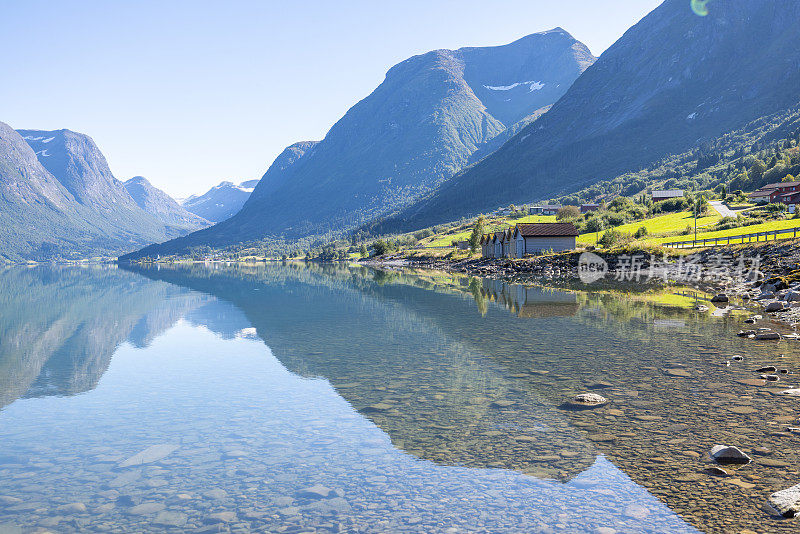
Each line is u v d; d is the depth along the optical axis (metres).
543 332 24.81
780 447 10.02
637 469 9.42
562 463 9.90
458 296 45.88
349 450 11.12
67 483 9.96
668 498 8.34
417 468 10.05
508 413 13.01
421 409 13.70
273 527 8.03
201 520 8.34
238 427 13.02
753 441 10.37
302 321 33.66
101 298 60.19
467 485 9.23
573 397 14.09
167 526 8.18
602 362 18.00
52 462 11.09
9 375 20.39
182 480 9.95
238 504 8.85
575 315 30.19
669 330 23.84
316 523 8.10
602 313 30.44
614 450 10.31
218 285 79.31
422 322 30.45
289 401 15.12
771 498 8.09
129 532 8.02
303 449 11.30
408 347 22.81
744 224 91.62
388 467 10.16
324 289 62.34
